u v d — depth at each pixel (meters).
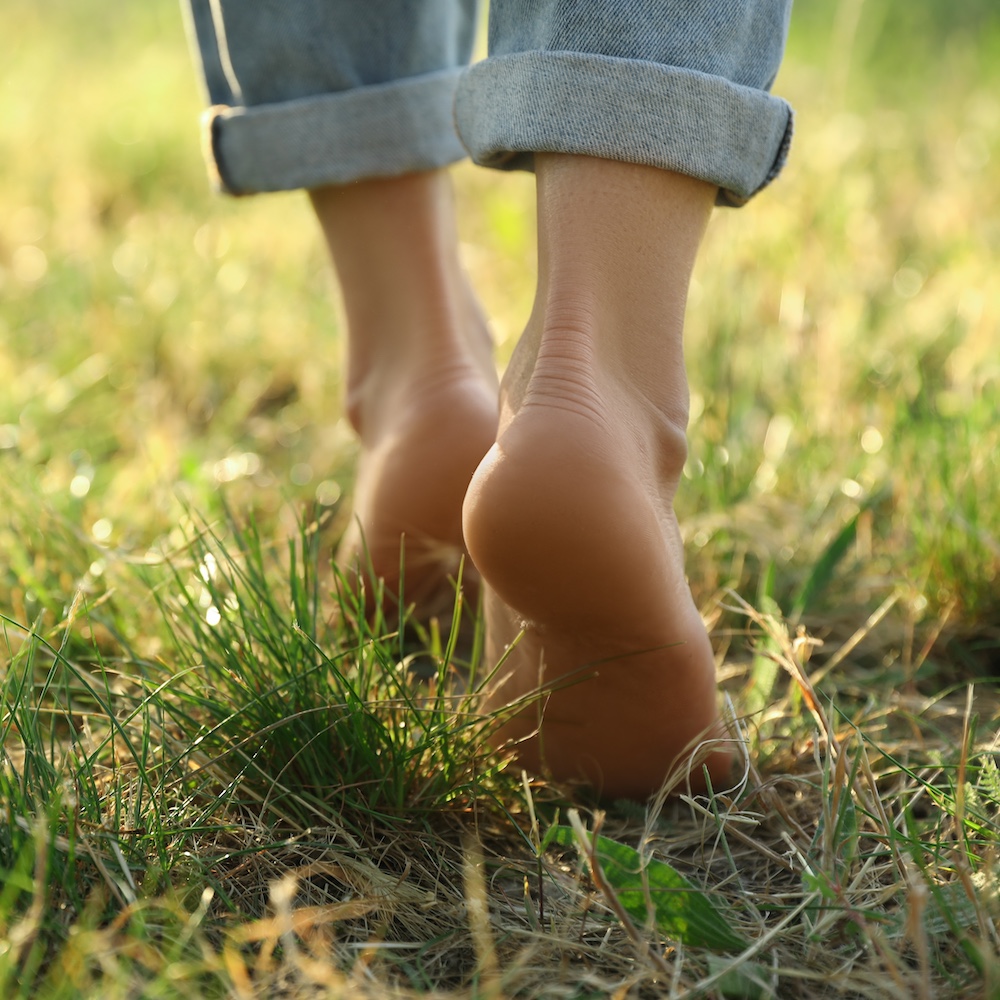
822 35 4.33
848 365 1.78
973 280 2.06
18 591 1.19
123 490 1.43
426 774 0.94
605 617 0.84
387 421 1.18
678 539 0.93
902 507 1.39
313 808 0.87
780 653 1.11
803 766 1.02
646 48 0.85
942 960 0.75
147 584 1.14
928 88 3.56
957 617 1.28
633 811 0.97
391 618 1.22
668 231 0.88
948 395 1.60
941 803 0.84
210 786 0.89
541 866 0.82
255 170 1.20
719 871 0.90
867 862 0.82
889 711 1.03
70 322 2.09
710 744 0.94
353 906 0.78
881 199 2.62
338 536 1.46
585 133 0.85
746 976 0.72
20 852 0.74
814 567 1.24
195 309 2.18
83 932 0.67
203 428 1.87
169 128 3.41
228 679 0.94
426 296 1.18
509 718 0.95
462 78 0.94
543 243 0.89
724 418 1.60
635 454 0.85
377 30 1.15
